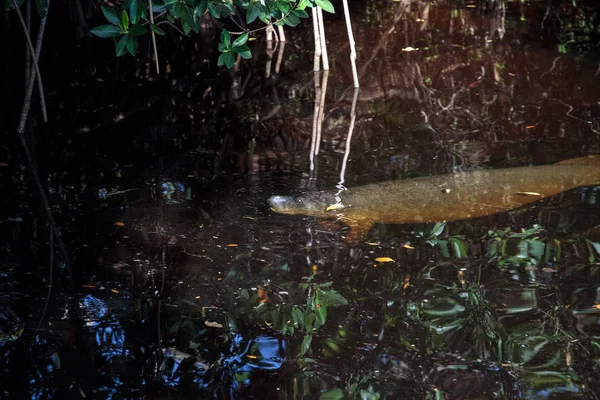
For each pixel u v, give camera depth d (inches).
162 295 173.9
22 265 187.0
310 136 288.2
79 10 437.4
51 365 146.5
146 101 338.0
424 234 203.5
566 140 269.1
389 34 445.4
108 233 205.8
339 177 243.9
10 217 215.3
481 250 192.2
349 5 521.3
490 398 134.3
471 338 153.4
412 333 156.2
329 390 137.6
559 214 210.5
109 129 300.2
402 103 325.1
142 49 430.3
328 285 176.9
